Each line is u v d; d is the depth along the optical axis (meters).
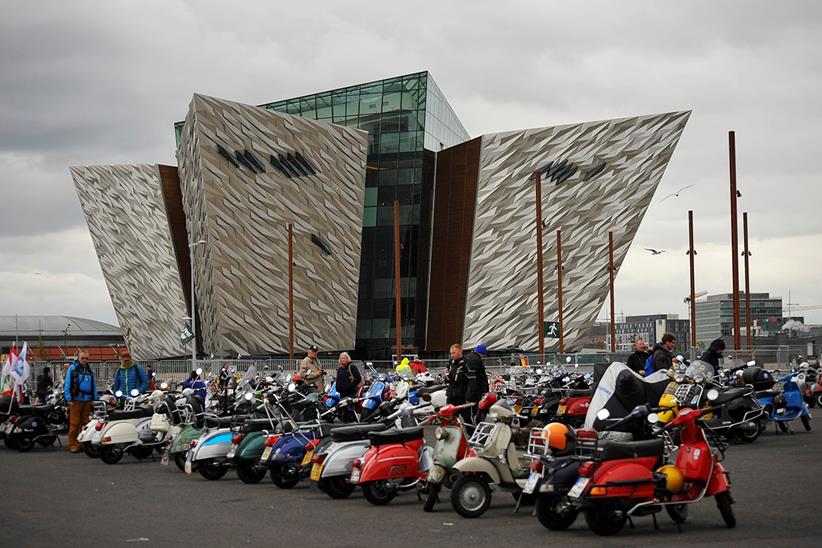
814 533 11.73
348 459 15.95
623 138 69.62
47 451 26.78
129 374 26.64
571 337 72.88
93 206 88.19
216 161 64.44
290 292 59.97
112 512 14.57
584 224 71.56
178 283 82.81
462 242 74.69
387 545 11.52
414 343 76.62
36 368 45.72
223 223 64.94
